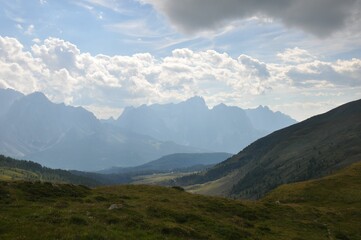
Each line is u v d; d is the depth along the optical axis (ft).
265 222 177.47
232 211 186.29
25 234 88.38
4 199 140.46
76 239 87.30
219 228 139.95
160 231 113.91
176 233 115.65
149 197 195.52
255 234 145.89
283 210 208.74
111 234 96.32
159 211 152.15
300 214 204.54
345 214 217.97
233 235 134.51
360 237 175.83
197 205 184.44
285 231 163.94
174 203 181.68
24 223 98.02
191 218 149.18
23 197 149.38
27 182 174.40
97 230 98.27
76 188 193.57
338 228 185.98
